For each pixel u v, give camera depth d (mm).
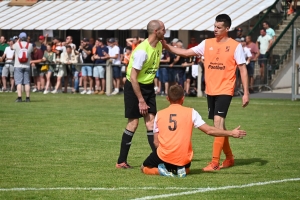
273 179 20375
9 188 18750
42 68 57500
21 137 29484
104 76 56000
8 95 54938
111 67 55250
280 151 26062
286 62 59438
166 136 20484
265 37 57500
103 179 20125
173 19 58938
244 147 27125
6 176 20516
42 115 38812
